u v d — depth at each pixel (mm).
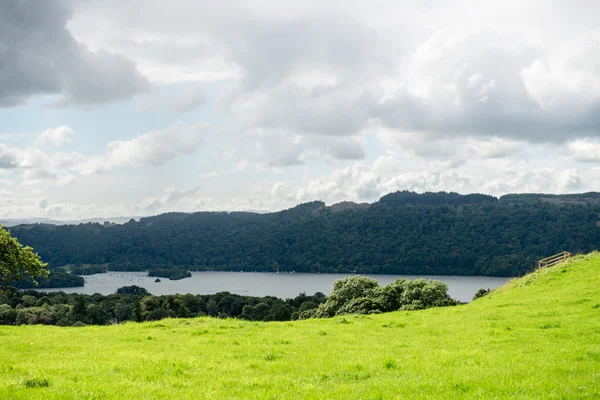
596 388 13844
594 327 23750
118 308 157375
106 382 15562
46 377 16203
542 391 13773
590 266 46438
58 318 128250
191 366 18484
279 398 13719
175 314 138875
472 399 13281
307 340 25953
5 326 34688
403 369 17734
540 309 32031
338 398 13500
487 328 26672
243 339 26766
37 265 47812
